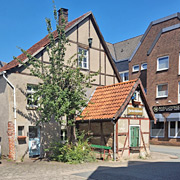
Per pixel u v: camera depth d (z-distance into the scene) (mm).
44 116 11312
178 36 22125
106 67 16562
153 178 8164
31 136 12688
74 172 8961
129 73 27891
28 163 10938
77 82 12016
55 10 12258
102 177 8172
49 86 11141
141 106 13930
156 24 25438
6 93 11961
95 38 16078
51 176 8172
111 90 14273
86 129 13680
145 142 14039
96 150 13078
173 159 13820
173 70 22312
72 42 14734
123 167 10352
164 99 22844
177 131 21766
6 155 11992
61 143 12445
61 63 12688
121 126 12555
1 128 12352
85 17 15406
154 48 24109
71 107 11734
